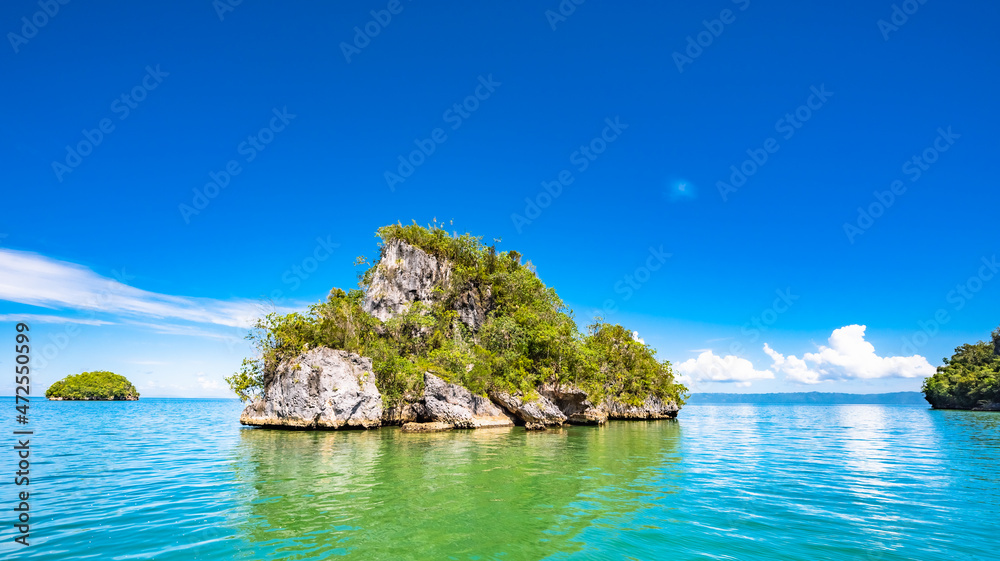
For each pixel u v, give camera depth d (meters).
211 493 13.95
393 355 42.78
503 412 44.28
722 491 14.84
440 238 63.28
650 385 62.22
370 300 56.28
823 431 40.66
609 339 64.62
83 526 10.62
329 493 14.11
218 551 9.17
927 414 79.94
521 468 18.95
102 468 18.16
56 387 137.38
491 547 9.57
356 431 35.16
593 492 14.58
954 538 10.36
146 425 40.84
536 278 68.31
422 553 9.20
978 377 97.00
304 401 35.88
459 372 43.19
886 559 9.12
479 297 62.12
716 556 9.21
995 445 29.22
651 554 9.29
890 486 15.83
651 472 18.31
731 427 45.69
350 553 9.15
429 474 17.41
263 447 25.08
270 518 11.38
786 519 11.73
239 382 39.88
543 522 11.29
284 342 39.34
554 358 51.50
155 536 9.99
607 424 49.53
